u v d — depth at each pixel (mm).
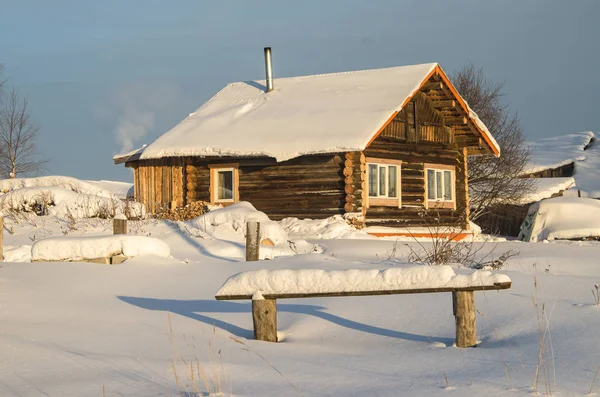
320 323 10648
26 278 14234
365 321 10602
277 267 14977
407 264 15992
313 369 8070
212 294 13031
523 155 51875
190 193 31844
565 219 29891
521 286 11984
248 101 33688
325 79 33750
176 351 9180
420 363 8273
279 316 11250
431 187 32812
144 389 7348
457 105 32438
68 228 25609
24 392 7266
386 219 30016
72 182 33938
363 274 9523
